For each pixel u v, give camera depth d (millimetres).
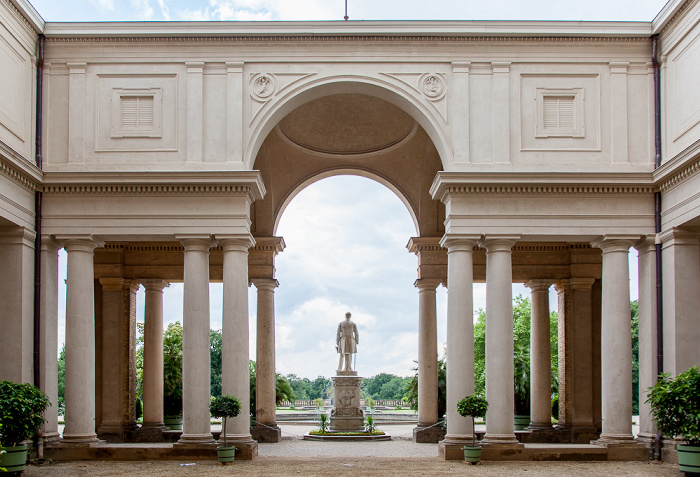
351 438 30266
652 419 20656
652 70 23922
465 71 23891
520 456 21844
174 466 20438
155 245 30297
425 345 31000
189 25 23547
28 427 18141
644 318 23391
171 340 33938
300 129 30672
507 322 22828
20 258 22094
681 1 21781
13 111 21938
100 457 21766
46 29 23500
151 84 23703
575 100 23938
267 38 23750
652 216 23188
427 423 30281
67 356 22641
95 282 29781
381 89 23984
